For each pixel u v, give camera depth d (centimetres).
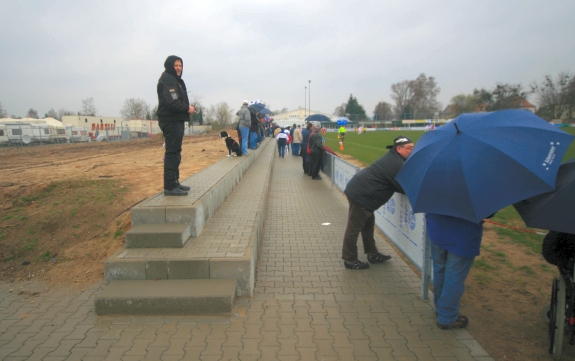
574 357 333
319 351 335
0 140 3350
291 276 498
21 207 733
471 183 296
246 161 1223
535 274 510
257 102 1720
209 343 345
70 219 663
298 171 1680
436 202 314
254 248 484
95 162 1525
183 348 337
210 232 530
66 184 834
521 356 334
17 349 337
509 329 379
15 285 491
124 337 355
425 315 400
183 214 504
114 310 389
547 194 298
